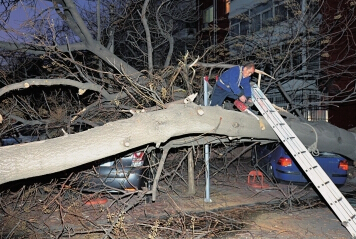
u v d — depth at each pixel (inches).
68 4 333.7
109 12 440.8
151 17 490.6
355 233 228.2
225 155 379.6
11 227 260.1
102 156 195.9
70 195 289.9
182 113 221.5
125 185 295.6
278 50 494.3
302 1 502.6
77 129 360.5
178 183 406.9
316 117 628.4
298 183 369.7
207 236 244.2
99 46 355.6
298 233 251.9
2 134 326.0
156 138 210.8
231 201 335.9
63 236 242.4
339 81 616.4
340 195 239.8
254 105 307.3
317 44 506.9
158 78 298.4
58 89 407.5
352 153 335.9
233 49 557.9
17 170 175.2
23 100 352.5
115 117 341.4
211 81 432.8
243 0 748.6
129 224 245.3
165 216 284.5
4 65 406.9
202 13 929.5
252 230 257.0
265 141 304.5
